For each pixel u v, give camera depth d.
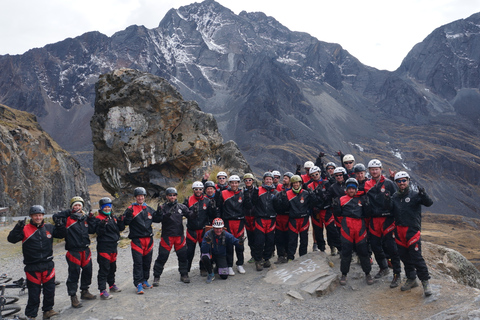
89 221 7.68
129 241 14.81
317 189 8.91
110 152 21.80
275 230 9.62
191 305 7.13
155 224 16.98
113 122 21.61
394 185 7.42
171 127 21.78
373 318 5.97
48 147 98.06
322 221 9.56
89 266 7.77
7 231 25.00
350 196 7.59
